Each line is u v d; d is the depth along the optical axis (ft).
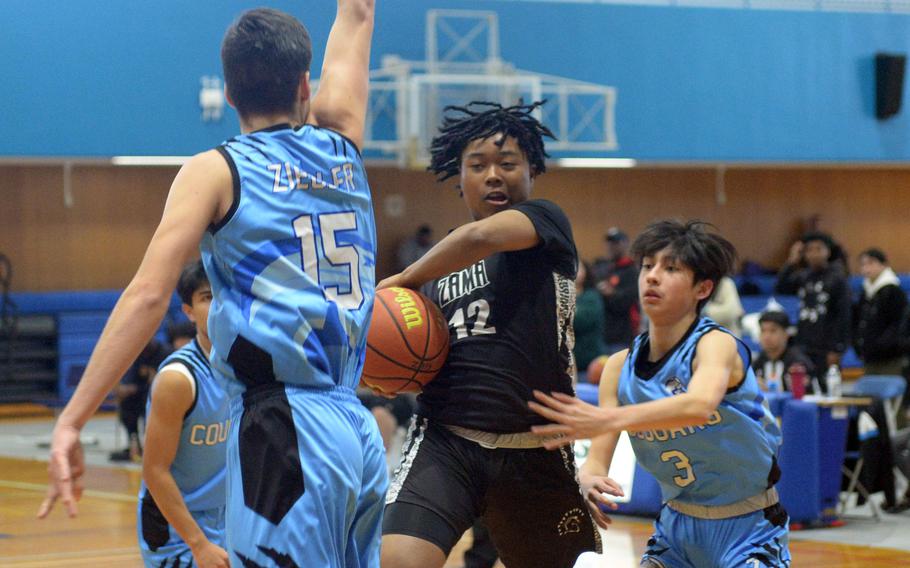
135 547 24.58
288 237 8.95
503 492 12.18
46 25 50.78
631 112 59.88
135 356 8.20
